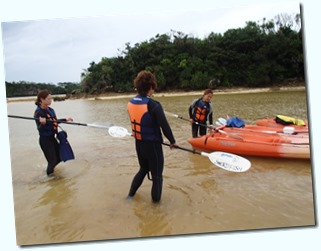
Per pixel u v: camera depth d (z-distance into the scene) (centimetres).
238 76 2227
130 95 2486
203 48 2417
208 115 561
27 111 1313
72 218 321
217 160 360
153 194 332
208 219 304
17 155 570
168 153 522
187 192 362
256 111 993
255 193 352
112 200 353
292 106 1062
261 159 468
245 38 2231
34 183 418
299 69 2048
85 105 1780
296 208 316
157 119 309
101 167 471
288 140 467
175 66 2419
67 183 412
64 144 445
